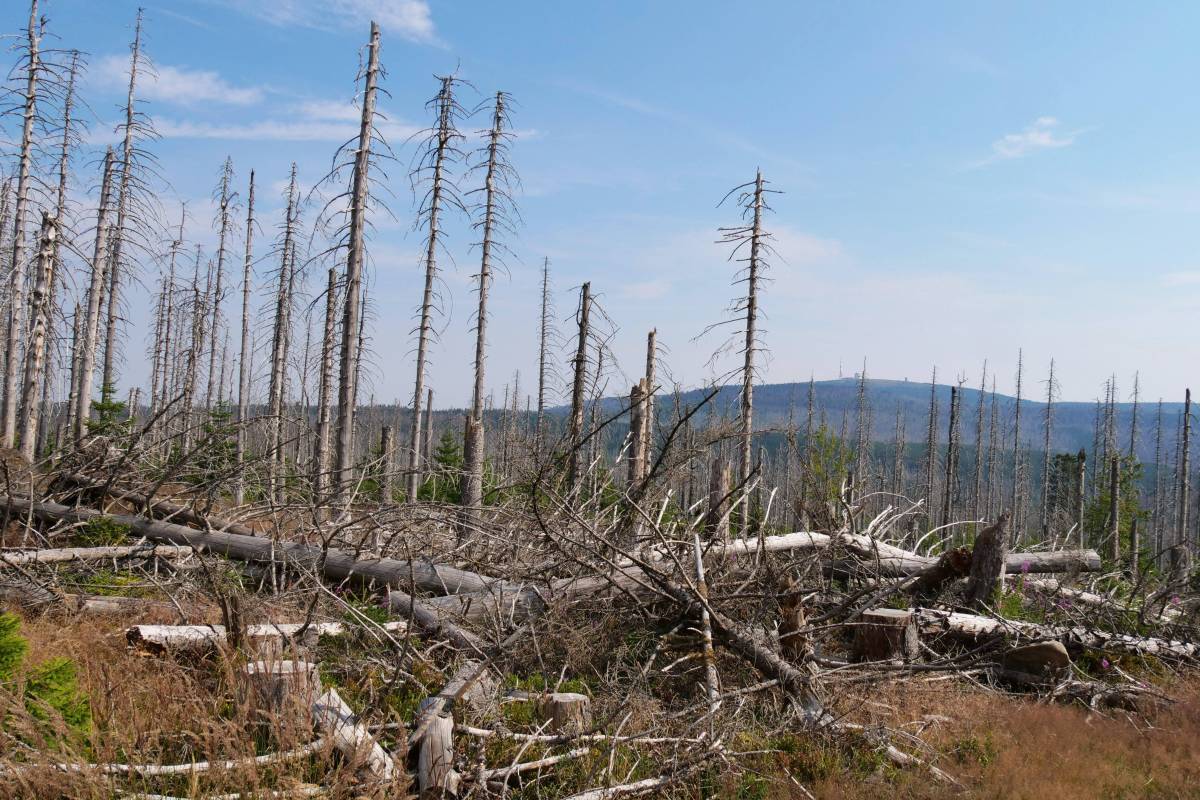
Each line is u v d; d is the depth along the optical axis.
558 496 9.14
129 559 10.93
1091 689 8.59
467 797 5.16
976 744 6.89
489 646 8.20
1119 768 6.48
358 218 18.84
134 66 27.70
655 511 10.84
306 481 12.21
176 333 43.25
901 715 7.46
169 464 12.44
